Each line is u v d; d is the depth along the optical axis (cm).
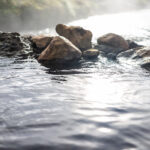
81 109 201
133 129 163
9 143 147
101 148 140
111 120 178
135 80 266
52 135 157
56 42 324
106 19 711
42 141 149
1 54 343
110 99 225
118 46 360
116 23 598
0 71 288
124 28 524
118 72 289
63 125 171
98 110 198
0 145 144
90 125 170
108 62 323
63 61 320
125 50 359
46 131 162
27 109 202
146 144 144
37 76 276
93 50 346
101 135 155
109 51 358
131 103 214
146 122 174
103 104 212
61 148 140
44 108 204
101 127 167
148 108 201
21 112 196
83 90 246
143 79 269
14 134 159
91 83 260
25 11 615
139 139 150
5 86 253
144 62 308
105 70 295
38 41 368
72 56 322
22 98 229
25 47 363
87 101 220
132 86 253
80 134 157
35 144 145
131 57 330
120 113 191
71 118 183
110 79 269
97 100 223
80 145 144
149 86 253
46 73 285
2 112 196
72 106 208
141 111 195
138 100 222
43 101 221
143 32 478
